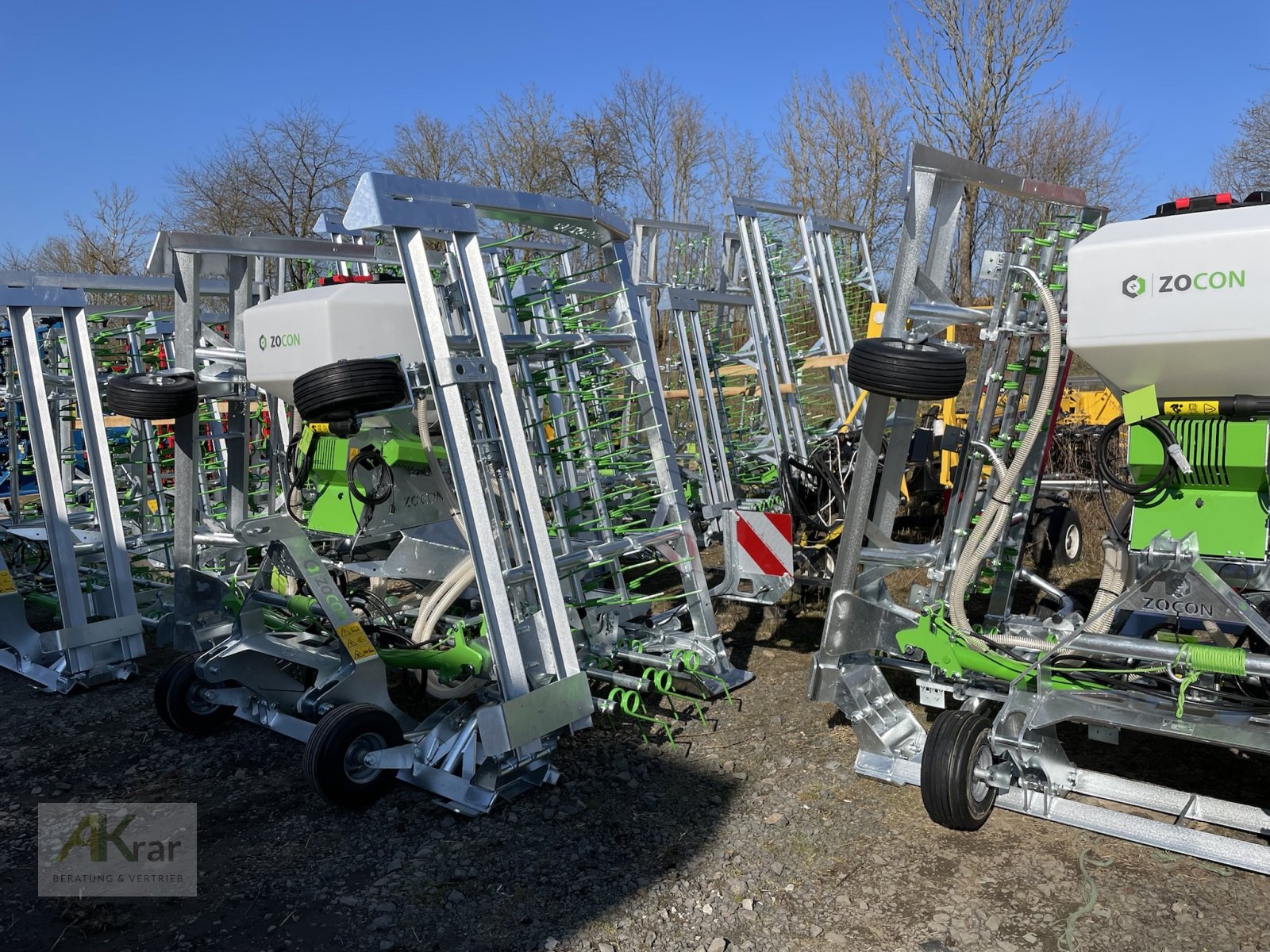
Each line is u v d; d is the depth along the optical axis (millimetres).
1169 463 3395
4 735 4910
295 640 4590
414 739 4094
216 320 8242
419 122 27031
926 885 3225
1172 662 3195
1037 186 3980
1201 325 3068
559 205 4297
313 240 5340
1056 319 3578
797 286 8953
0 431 7309
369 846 3641
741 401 9414
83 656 5539
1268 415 3189
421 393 3988
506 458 3920
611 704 4277
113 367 7477
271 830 3803
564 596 4719
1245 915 2971
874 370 3420
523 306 4633
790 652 5727
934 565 3881
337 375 3789
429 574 4465
